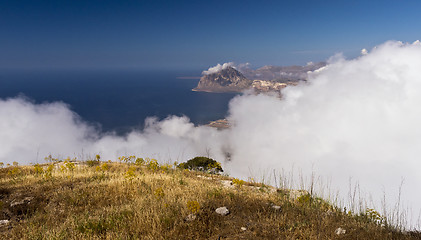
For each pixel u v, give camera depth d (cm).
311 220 874
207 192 1193
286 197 1180
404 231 833
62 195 1202
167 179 1530
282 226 830
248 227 820
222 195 1162
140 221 861
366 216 917
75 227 862
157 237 766
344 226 844
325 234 766
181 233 784
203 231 802
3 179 1577
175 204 1009
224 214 924
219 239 729
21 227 904
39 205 1130
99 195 1222
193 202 880
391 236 774
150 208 984
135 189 1290
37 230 867
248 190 1376
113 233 792
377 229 820
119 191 1277
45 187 1330
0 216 1022
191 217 877
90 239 768
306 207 1001
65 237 799
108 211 998
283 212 968
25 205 1123
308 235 755
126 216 934
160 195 1129
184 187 1337
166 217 873
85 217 941
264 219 881
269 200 1122
